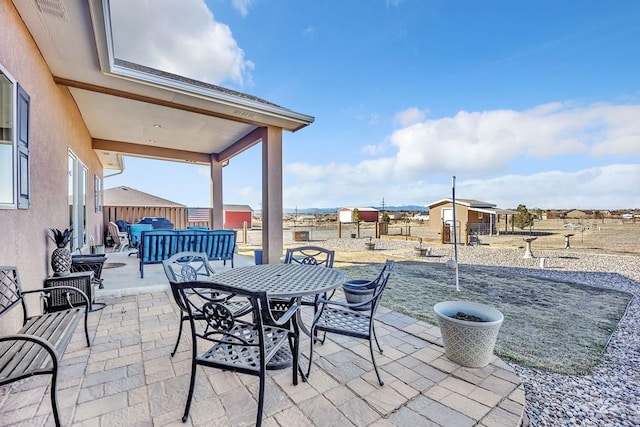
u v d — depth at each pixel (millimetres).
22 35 2592
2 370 1428
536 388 2148
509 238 16156
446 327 2258
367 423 1580
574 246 12297
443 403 1761
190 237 4852
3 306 2059
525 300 4461
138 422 1563
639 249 11242
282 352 2156
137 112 5141
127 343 2508
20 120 2521
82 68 3416
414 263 8164
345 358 2312
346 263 7984
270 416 1625
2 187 2340
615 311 3969
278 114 4914
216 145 7488
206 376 2012
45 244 3258
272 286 2094
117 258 6598
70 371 2061
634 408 1935
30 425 1533
